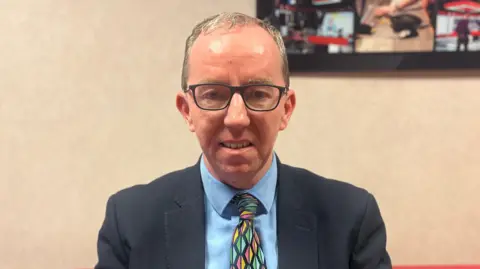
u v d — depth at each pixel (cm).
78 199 119
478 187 117
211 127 67
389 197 118
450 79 114
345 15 111
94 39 115
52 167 118
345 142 117
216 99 67
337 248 77
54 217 120
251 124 67
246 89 65
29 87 116
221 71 65
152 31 115
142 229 78
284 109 73
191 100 69
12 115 117
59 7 114
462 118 116
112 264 78
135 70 116
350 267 80
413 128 116
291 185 83
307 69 112
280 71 70
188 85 70
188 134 118
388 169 117
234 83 65
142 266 76
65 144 118
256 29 69
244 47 65
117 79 116
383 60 111
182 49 116
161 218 79
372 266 78
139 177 118
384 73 114
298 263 75
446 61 110
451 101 115
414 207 118
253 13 115
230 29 68
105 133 118
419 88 115
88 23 115
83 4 114
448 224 118
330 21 111
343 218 79
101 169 118
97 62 116
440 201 118
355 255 79
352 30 111
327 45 112
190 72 69
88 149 118
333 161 117
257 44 66
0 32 115
